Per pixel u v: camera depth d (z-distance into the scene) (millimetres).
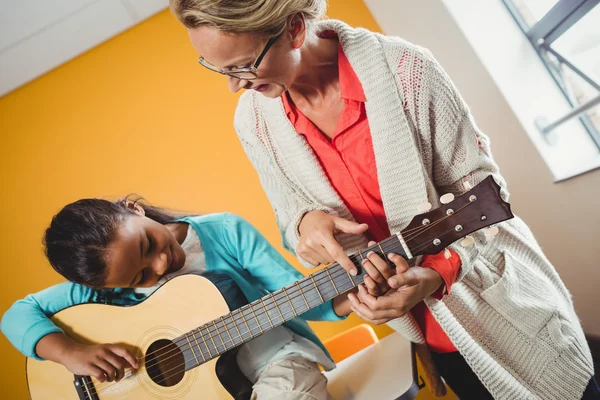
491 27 2008
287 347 1256
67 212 1314
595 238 1862
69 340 1323
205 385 1229
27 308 1407
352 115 1097
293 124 1180
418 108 1053
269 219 2482
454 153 1101
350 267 1007
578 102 1935
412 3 2158
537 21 1938
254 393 1185
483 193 945
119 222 1295
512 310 1119
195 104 2512
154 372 1292
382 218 1210
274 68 954
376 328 2408
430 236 995
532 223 2191
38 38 2275
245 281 1359
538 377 1110
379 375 1316
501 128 2076
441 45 2172
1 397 2361
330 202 1212
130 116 2504
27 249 2447
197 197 2475
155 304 1293
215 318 1236
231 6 841
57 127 2494
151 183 2477
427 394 2266
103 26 2395
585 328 2100
